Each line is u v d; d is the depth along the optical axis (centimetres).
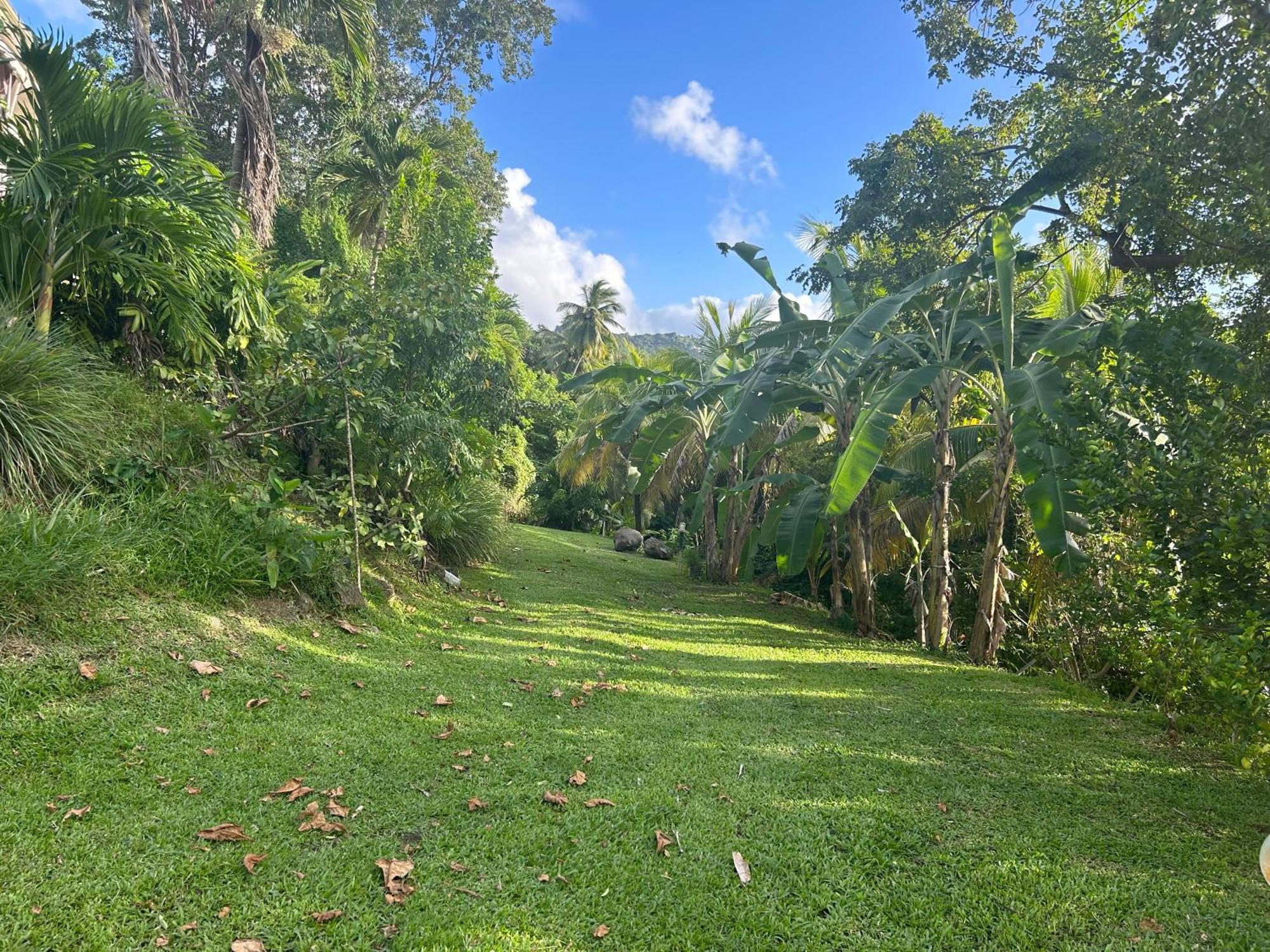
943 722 502
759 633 834
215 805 284
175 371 621
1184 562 384
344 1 1334
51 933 205
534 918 240
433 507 808
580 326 4197
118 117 527
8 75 662
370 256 1591
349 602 574
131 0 1170
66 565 380
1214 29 407
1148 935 250
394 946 220
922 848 305
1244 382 379
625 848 290
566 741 401
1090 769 422
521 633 655
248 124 1273
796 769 386
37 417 438
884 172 894
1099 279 855
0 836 242
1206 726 489
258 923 222
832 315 982
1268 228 430
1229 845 327
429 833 288
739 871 275
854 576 947
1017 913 260
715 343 1667
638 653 644
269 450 631
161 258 571
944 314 806
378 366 637
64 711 320
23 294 509
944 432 841
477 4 2353
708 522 1391
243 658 427
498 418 1002
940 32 770
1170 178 483
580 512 2556
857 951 235
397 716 404
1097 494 399
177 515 490
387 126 1667
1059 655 748
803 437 1090
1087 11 630
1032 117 769
